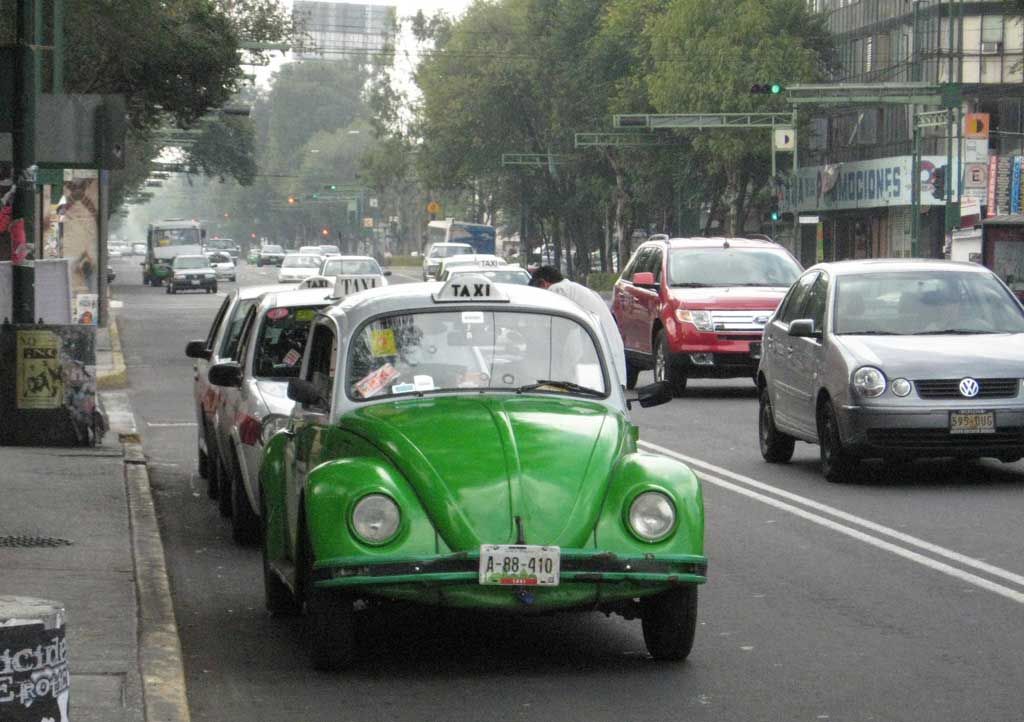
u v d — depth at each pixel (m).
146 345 44.16
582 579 8.37
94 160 21.16
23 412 19.50
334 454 9.24
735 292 27.17
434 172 108.94
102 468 17.39
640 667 8.92
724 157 83.50
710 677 8.67
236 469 13.37
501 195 113.56
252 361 13.80
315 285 16.00
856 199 90.62
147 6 42.72
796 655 9.20
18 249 19.89
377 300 10.12
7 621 5.13
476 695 8.31
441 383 9.79
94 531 13.18
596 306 15.35
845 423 16.20
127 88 46.34
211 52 46.31
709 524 14.11
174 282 89.88
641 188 95.25
